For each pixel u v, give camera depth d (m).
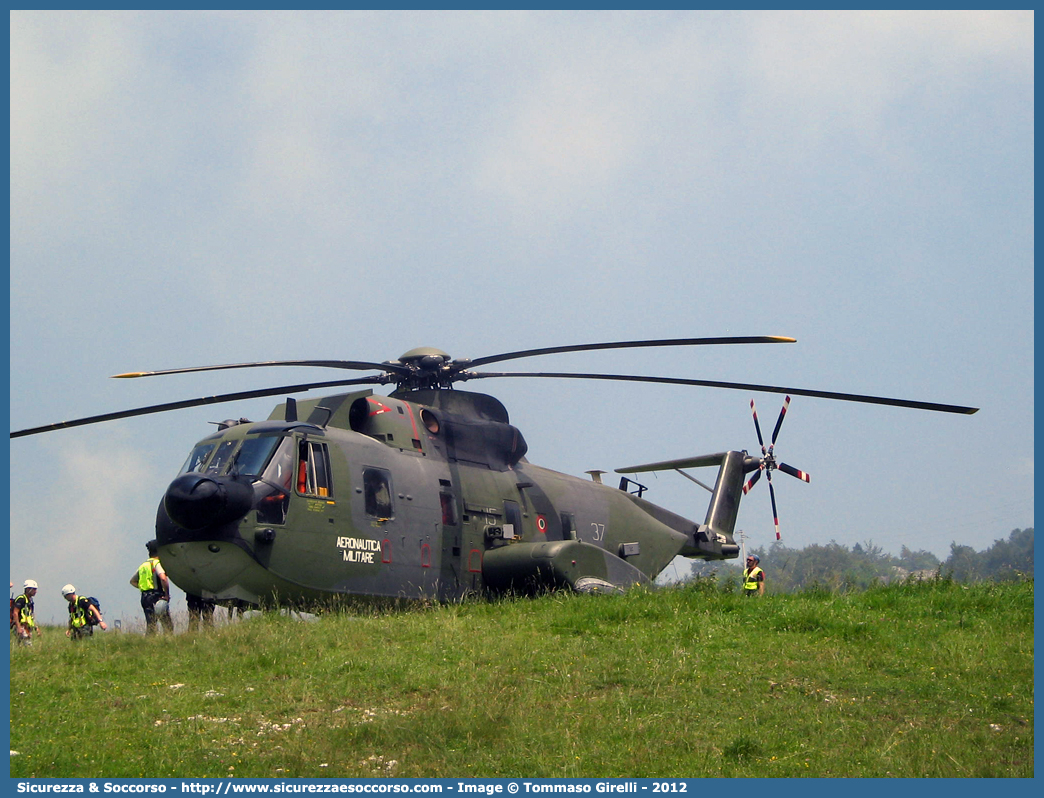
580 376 43.84
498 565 42.84
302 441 37.34
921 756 21.56
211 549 35.00
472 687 25.72
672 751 22.06
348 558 37.75
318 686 26.19
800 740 22.75
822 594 39.41
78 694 25.67
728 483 58.62
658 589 40.53
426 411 43.69
